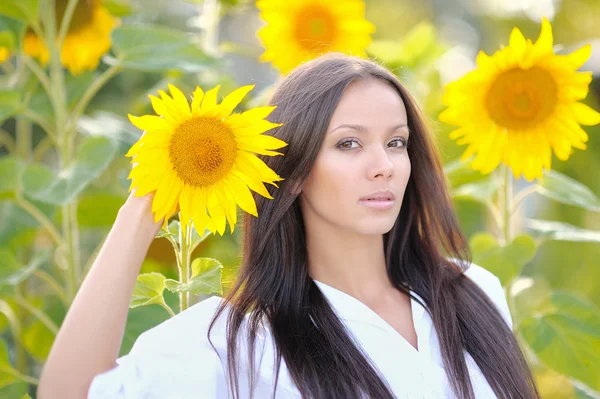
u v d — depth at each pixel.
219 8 3.20
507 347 1.94
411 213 2.00
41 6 2.91
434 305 1.91
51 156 4.37
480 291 2.03
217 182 1.59
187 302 1.89
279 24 2.91
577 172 4.06
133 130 2.94
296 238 1.84
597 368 2.41
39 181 2.35
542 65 2.20
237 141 1.58
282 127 1.77
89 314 1.55
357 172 1.72
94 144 2.41
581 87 2.20
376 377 1.70
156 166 1.55
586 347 2.42
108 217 3.17
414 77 3.32
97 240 4.16
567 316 2.47
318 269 1.85
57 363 1.53
